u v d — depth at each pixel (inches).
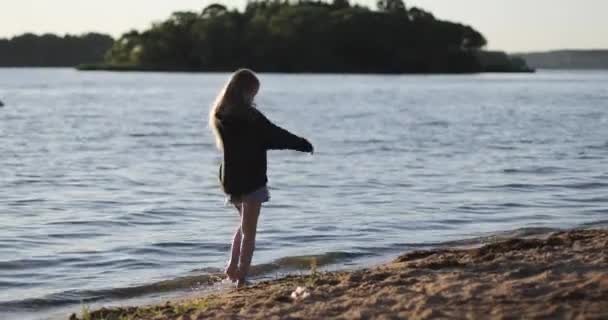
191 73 6727.4
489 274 306.7
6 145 1095.0
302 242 459.2
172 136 1257.4
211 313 279.9
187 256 430.9
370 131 1358.3
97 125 1491.1
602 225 498.9
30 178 762.2
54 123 1536.7
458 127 1438.2
